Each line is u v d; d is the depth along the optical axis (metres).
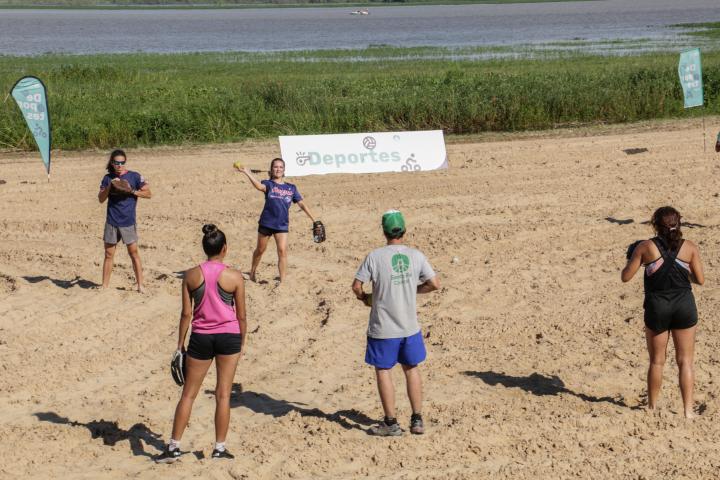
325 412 11.27
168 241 19.94
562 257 18.12
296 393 11.95
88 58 81.94
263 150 31.17
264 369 12.88
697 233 19.45
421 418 10.41
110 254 16.09
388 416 10.29
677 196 22.73
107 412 11.30
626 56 70.75
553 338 13.77
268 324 14.65
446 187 24.81
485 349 13.40
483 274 17.08
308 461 9.77
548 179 25.52
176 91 41.91
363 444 10.20
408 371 10.30
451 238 19.62
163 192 24.72
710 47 80.50
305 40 116.62
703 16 163.88
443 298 15.74
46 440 10.36
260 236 16.52
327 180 26.22
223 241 9.56
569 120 37.22
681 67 25.67
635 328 14.04
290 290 16.33
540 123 35.94
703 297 15.30
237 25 174.25
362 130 34.66
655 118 37.34
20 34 140.00
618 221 20.80
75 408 11.42
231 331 9.49
